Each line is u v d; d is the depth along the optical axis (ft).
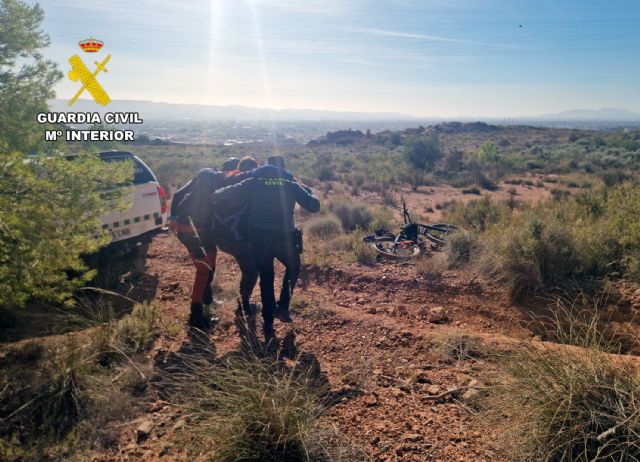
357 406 11.03
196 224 15.48
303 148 246.27
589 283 19.25
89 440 9.45
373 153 195.00
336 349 14.52
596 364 9.67
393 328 16.08
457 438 9.71
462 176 94.89
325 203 51.78
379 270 23.34
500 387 10.36
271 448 8.85
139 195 24.30
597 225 23.63
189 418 10.06
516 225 27.63
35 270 11.19
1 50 17.98
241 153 167.32
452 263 23.16
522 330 17.35
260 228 14.34
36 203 11.84
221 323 16.15
